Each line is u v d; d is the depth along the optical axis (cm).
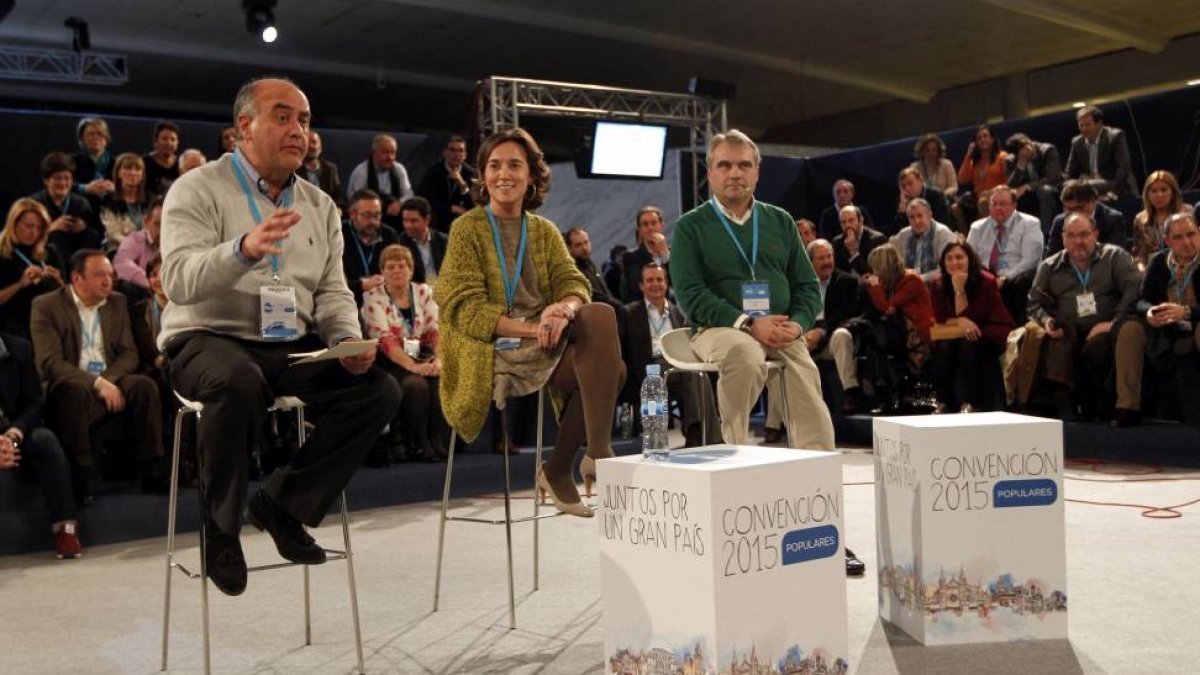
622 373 307
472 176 820
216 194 263
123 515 470
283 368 266
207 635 247
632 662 225
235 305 264
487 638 285
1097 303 594
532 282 321
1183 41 1355
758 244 353
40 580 392
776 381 360
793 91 1596
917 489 262
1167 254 567
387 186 761
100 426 485
